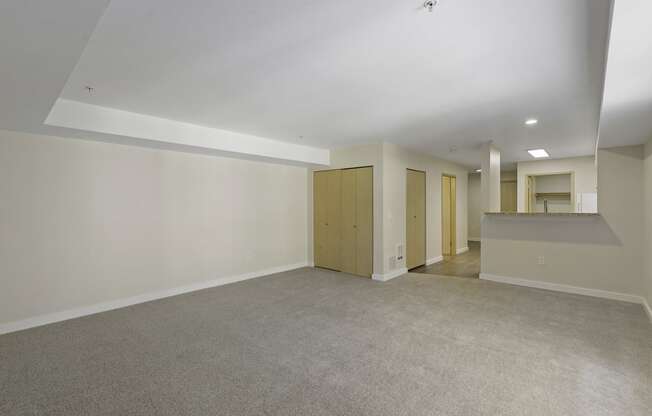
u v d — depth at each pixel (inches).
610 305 148.6
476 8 64.6
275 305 150.0
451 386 82.8
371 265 206.1
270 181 219.6
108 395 79.1
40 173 129.2
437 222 267.0
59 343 109.2
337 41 77.9
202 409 73.7
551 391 80.3
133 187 154.9
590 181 251.0
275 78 100.2
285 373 89.4
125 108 128.6
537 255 181.8
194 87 107.0
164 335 115.7
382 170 198.5
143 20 67.4
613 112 99.3
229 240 195.0
